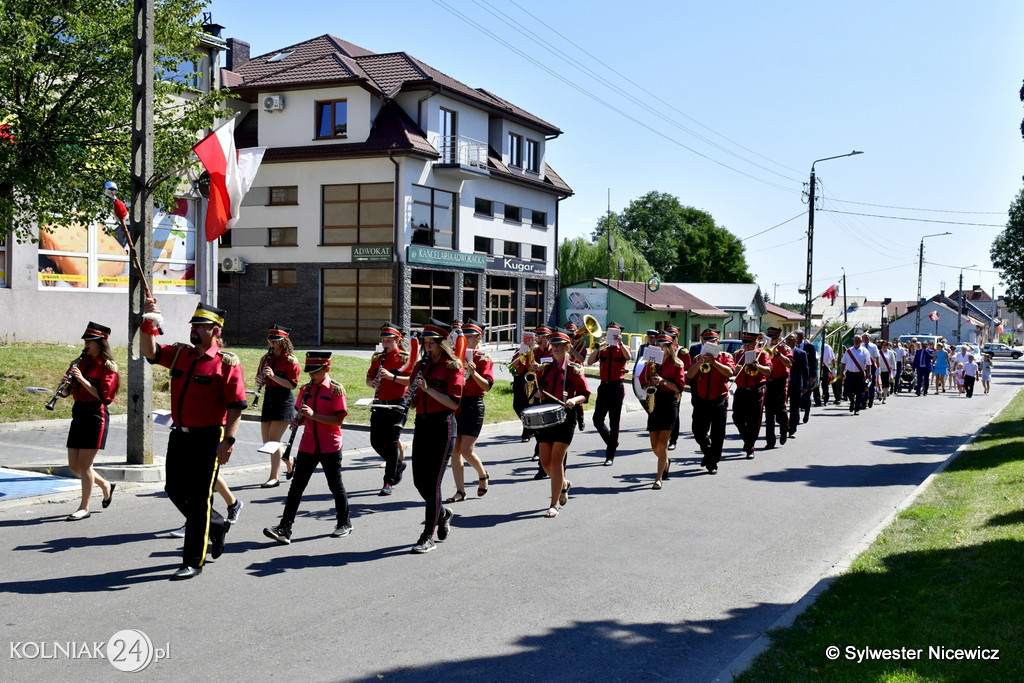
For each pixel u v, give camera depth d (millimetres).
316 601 6129
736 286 62438
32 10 13352
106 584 6367
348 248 33938
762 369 13656
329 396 7824
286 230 35188
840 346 28328
